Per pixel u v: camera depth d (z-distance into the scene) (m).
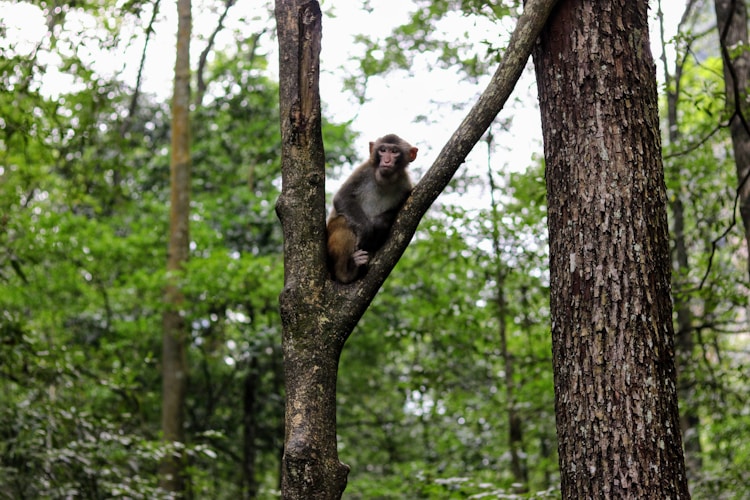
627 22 4.69
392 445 19.08
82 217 15.63
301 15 4.64
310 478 4.15
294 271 4.49
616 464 4.20
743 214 9.14
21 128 9.77
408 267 14.50
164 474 15.22
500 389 14.46
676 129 11.23
